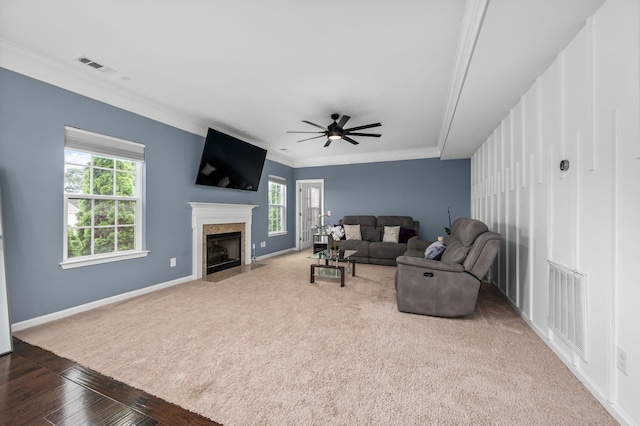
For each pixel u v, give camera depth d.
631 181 1.34
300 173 7.39
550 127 2.19
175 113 3.90
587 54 1.69
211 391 1.60
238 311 2.88
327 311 2.88
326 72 2.80
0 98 2.33
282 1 1.85
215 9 1.93
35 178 2.55
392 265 5.35
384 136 5.15
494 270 3.98
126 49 2.43
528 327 2.52
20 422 1.37
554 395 1.57
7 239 2.39
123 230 3.39
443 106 3.67
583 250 1.73
